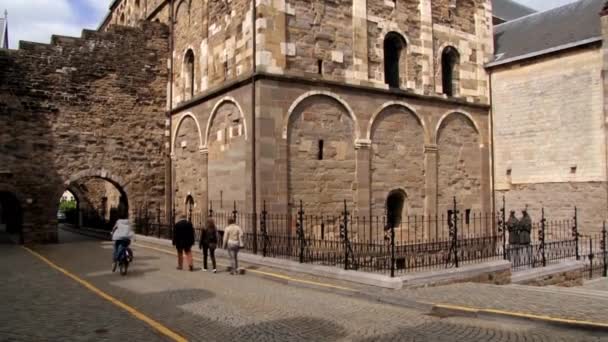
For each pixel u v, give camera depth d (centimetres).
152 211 2659
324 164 2038
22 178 2373
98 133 2548
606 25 2184
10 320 923
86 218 3612
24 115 2386
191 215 2458
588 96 2255
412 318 962
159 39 2738
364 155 2138
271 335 840
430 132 2362
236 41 2080
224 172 2142
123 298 1123
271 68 1925
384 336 836
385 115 2230
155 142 2691
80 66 2525
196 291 1214
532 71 2456
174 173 2652
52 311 994
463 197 2475
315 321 931
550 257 1930
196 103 2397
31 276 1433
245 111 1983
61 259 1830
